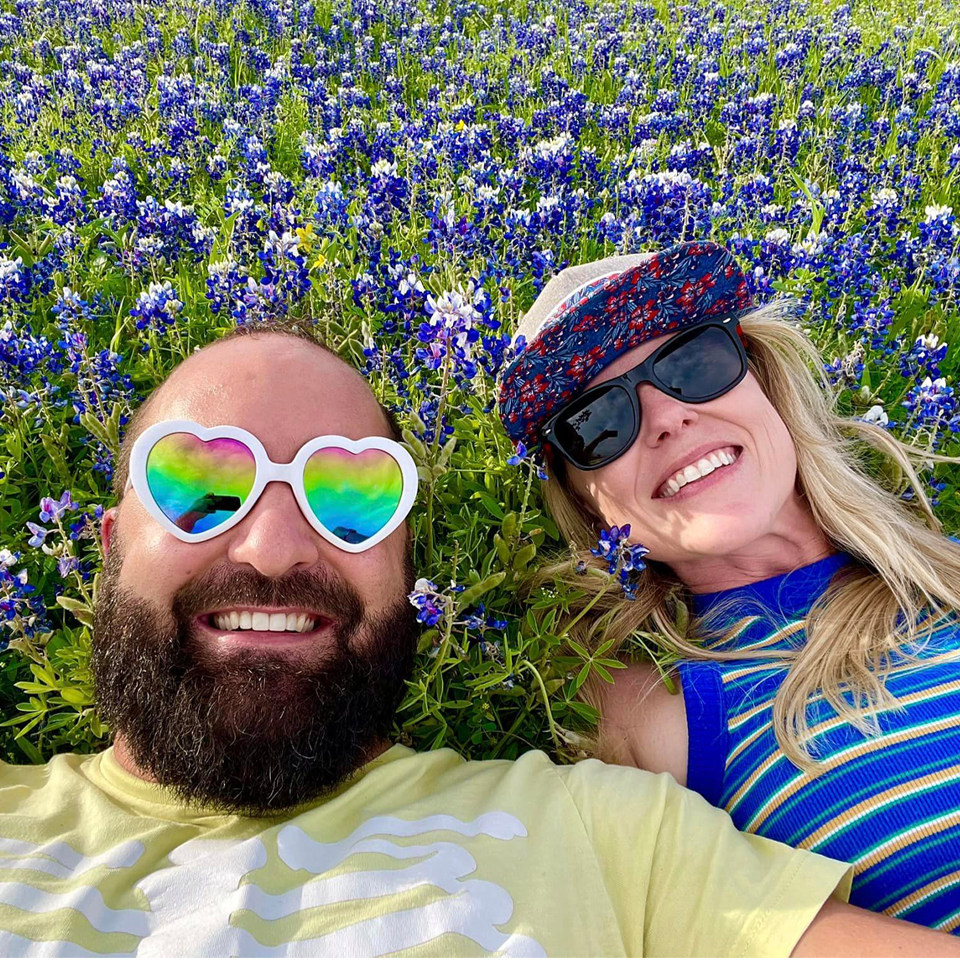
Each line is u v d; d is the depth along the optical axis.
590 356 0.61
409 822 0.49
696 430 0.62
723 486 0.61
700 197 1.07
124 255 0.95
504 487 0.72
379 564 0.52
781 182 1.37
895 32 2.38
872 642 0.59
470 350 0.65
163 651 0.49
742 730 0.59
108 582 0.52
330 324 0.82
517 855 0.48
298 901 0.45
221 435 0.51
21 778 0.54
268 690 0.48
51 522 0.70
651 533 0.64
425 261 1.00
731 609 0.66
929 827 0.52
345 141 1.40
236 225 0.98
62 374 0.77
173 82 1.74
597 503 0.67
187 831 0.49
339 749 0.50
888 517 0.65
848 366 0.83
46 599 0.67
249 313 0.81
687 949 0.47
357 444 0.52
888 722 0.55
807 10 2.75
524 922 0.45
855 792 0.54
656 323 0.61
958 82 1.80
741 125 1.58
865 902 0.53
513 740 0.63
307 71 1.99
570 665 0.62
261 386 0.53
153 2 2.61
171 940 0.43
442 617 0.57
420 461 0.64
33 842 0.47
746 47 2.21
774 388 0.67
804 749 0.56
